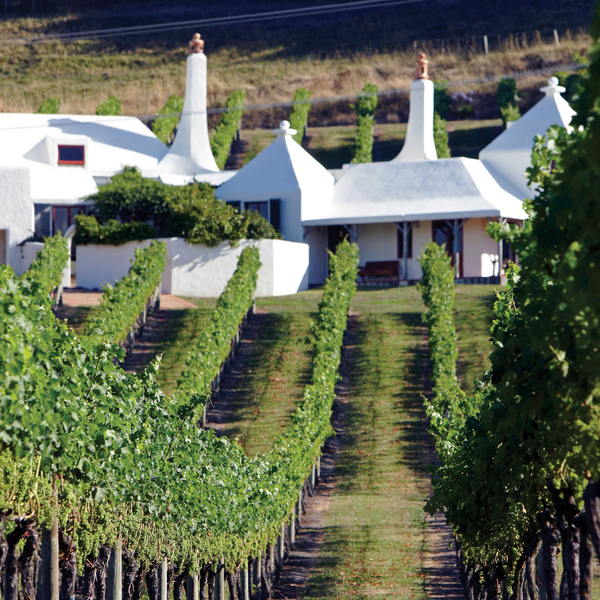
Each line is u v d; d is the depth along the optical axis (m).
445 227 150.38
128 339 107.94
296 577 61.38
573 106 16.41
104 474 32.88
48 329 28.31
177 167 178.75
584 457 24.28
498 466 32.81
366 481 84.12
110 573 34.19
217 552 47.19
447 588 55.81
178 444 43.81
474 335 115.44
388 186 156.50
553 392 24.08
